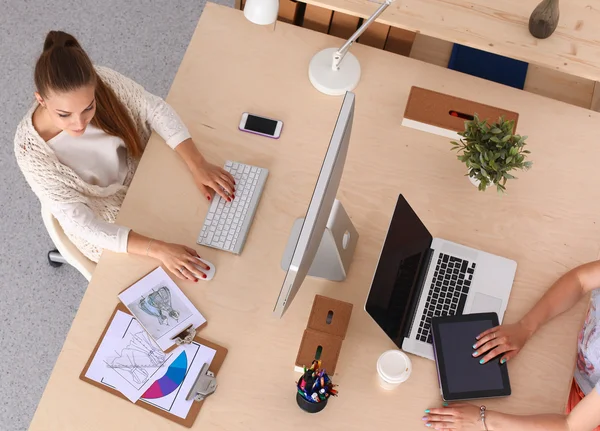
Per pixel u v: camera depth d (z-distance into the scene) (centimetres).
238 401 171
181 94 203
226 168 194
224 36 210
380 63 211
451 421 170
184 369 173
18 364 256
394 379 167
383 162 199
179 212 190
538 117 206
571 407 199
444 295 184
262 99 204
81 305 178
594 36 205
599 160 202
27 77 296
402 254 175
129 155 211
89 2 309
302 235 139
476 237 192
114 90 196
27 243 272
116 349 174
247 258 185
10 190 279
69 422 167
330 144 142
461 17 204
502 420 169
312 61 206
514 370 177
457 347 175
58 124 177
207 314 179
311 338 175
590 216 196
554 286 184
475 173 184
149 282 182
